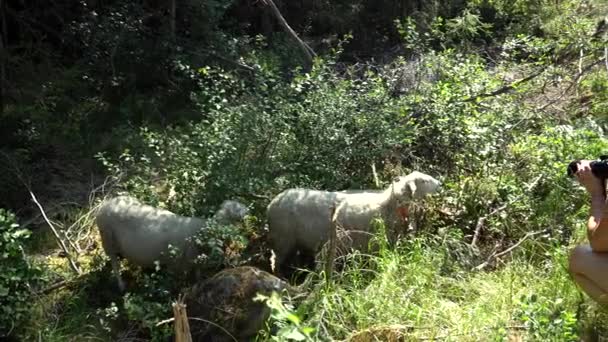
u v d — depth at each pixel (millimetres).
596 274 3906
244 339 4262
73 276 5195
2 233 4516
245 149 5723
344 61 10797
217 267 4848
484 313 4219
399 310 4254
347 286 4523
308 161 5852
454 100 6637
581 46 8562
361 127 5973
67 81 8719
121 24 9016
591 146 5980
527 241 5090
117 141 7605
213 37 9297
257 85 6508
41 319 4668
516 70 8852
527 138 6328
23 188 6465
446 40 10289
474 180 5781
